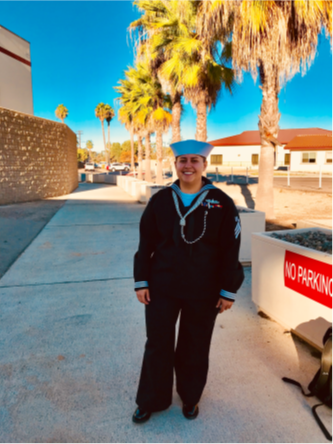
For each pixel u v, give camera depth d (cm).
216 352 259
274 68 634
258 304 313
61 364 246
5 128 1149
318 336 238
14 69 1639
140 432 182
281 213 897
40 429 184
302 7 538
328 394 197
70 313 334
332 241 293
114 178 2564
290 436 179
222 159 3788
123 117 2278
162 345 183
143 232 185
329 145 2795
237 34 592
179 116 1210
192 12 830
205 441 176
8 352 262
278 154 3644
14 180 1214
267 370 236
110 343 276
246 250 473
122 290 396
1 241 620
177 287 175
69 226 786
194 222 169
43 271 465
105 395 212
